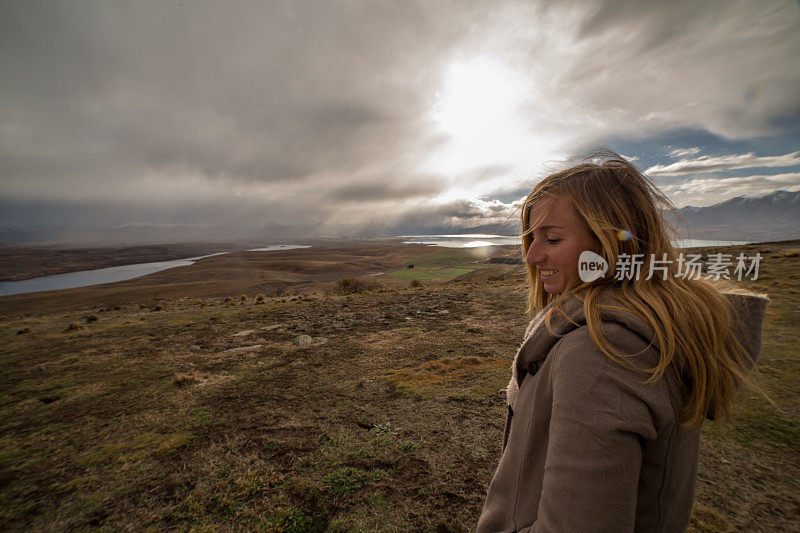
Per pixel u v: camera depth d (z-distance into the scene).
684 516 0.71
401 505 2.42
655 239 0.68
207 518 2.41
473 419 3.49
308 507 2.45
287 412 3.88
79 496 2.73
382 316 8.95
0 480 3.01
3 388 5.22
